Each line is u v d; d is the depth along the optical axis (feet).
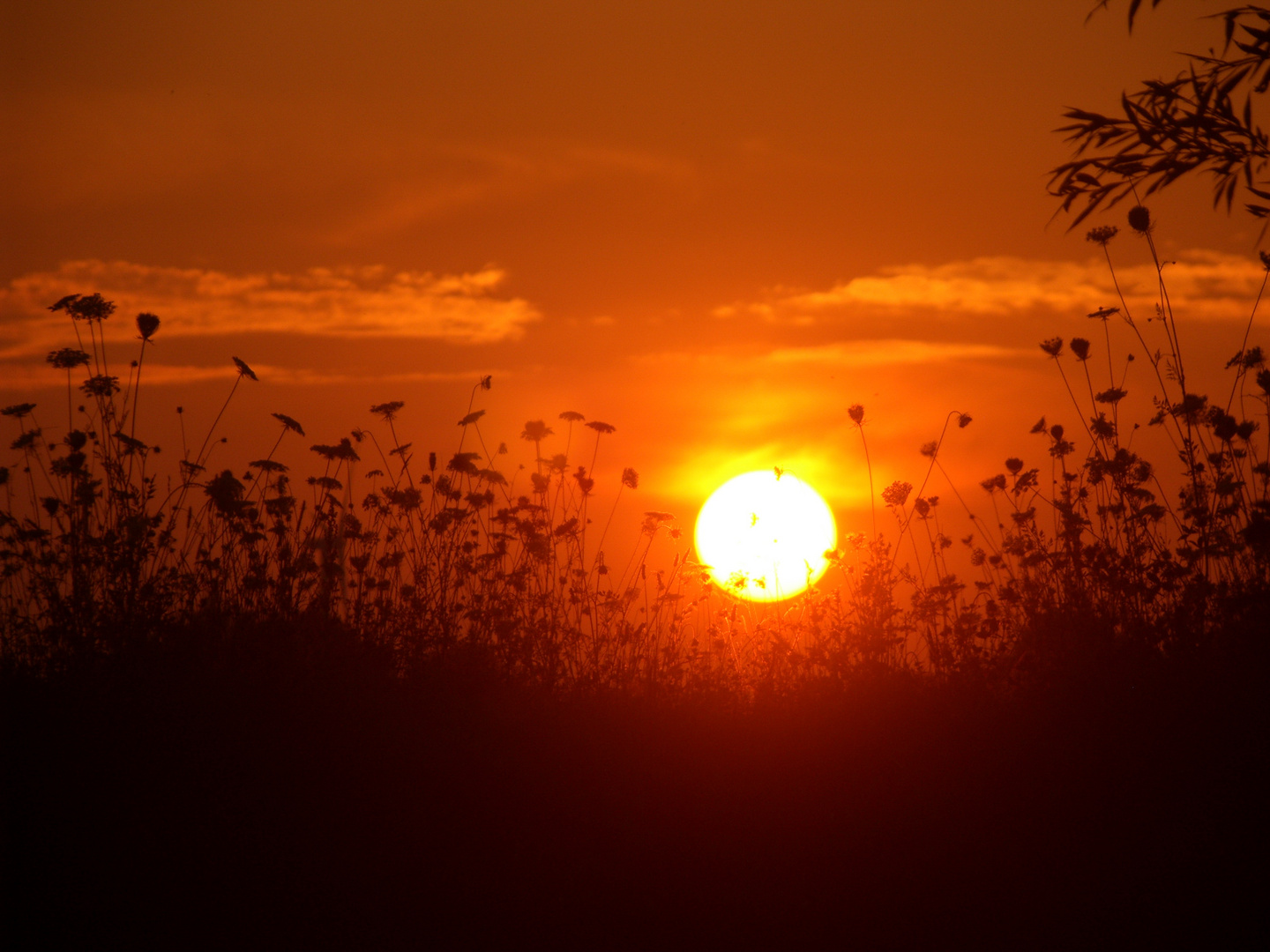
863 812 16.30
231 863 14.60
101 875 14.11
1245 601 18.40
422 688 18.98
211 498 18.88
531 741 17.81
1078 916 13.97
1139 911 13.96
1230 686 17.51
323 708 17.63
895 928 13.91
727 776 17.11
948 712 18.66
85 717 16.62
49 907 13.50
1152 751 16.89
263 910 13.80
